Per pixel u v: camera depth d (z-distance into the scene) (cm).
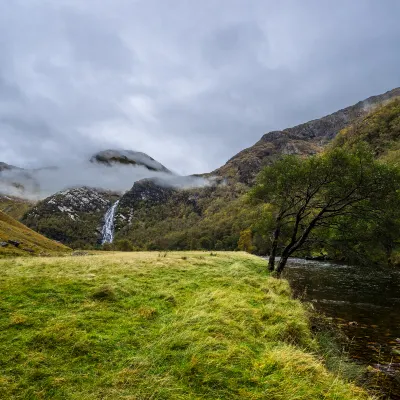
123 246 13575
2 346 775
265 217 3253
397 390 918
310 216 3039
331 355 1101
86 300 1180
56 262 1958
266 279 2156
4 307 1016
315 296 2358
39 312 1012
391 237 2444
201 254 3528
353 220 2550
